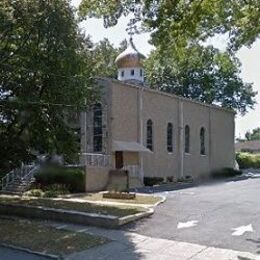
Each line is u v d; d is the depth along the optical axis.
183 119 46.47
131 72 48.88
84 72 22.34
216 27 15.32
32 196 27.14
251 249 13.91
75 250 14.21
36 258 13.74
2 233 16.64
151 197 25.05
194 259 13.06
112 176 35.03
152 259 13.14
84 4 14.73
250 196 26.05
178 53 15.95
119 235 16.00
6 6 20.00
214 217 18.83
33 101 20.20
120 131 38.12
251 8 14.16
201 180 44.19
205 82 62.28
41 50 21.03
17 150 21.25
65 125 21.78
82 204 21.58
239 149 91.88
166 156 43.69
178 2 13.85
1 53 20.34
